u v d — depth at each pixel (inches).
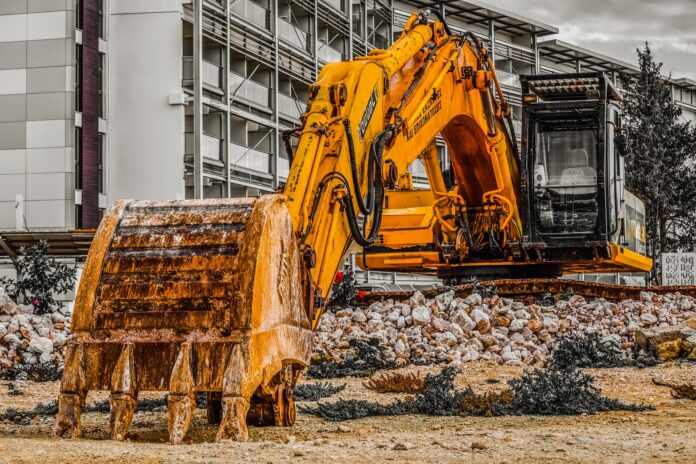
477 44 728.3
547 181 844.6
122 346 362.3
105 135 1408.7
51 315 798.5
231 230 373.1
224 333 354.9
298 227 435.2
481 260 903.1
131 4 1411.2
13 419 468.4
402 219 887.1
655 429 411.2
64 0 1338.6
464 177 843.4
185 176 1433.3
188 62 1440.7
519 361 701.3
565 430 409.4
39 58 1342.3
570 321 789.2
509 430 412.2
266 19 1652.3
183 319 357.7
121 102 1412.4
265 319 364.2
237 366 350.9
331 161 466.3
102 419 468.1
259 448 334.3
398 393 582.2
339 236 466.9
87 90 1370.6
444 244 877.8
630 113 1952.5
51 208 1328.7
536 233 849.5
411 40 580.4
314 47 1802.4
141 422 453.1
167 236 377.4
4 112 1343.5
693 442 363.9
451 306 785.6
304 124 464.1
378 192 491.8
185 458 311.7
